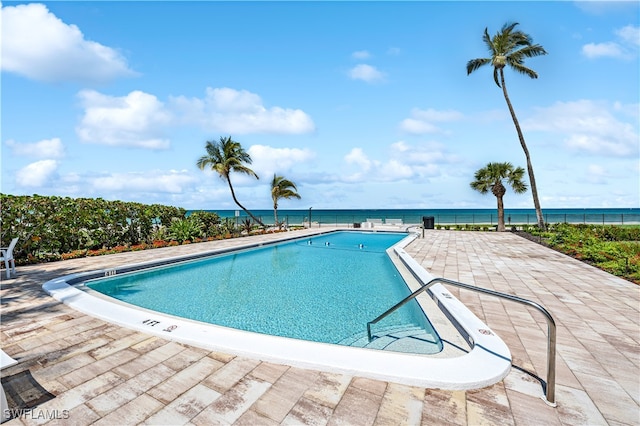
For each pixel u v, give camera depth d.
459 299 5.03
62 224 9.95
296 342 3.29
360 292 6.72
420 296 5.49
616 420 2.18
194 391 2.52
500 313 4.38
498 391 2.52
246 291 6.81
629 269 6.98
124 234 12.12
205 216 16.50
